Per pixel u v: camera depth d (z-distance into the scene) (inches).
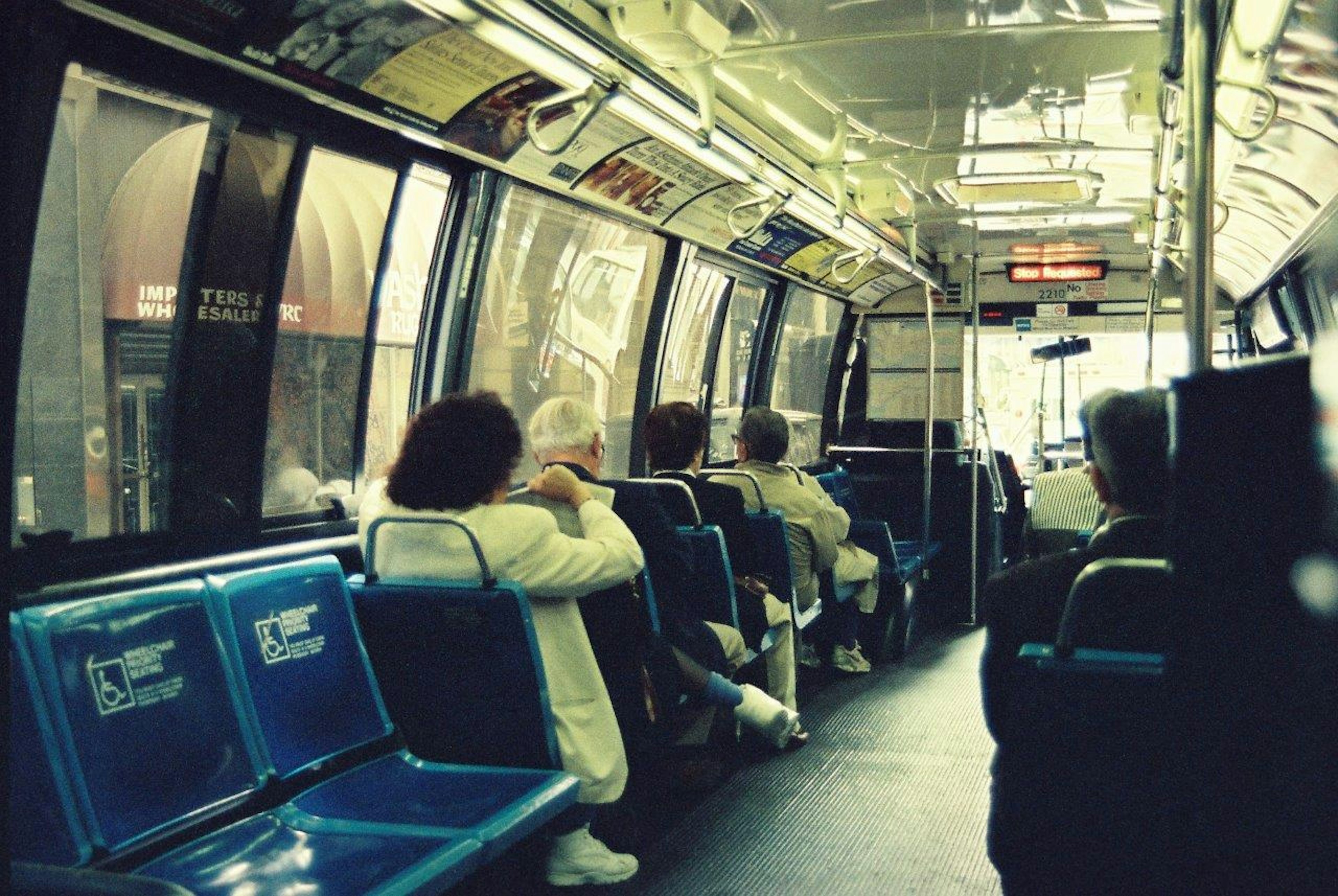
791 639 245.1
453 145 179.0
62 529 130.0
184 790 119.0
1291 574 65.2
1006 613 105.9
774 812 198.5
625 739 171.6
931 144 257.9
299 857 116.7
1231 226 303.6
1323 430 59.9
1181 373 68.6
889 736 248.4
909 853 178.2
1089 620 98.7
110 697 113.8
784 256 338.3
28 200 118.2
